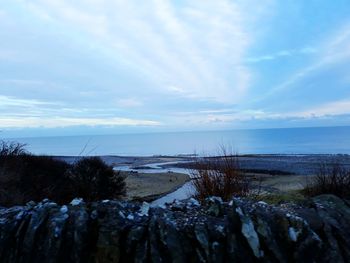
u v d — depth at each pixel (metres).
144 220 4.27
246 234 4.03
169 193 14.84
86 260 3.87
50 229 3.97
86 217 4.15
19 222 4.16
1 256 3.90
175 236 3.97
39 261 3.80
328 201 5.04
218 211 4.52
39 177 9.58
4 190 7.68
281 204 5.08
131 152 64.44
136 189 16.00
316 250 4.06
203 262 3.87
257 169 21.31
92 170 10.76
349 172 7.30
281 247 4.04
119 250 3.89
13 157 10.02
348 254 4.16
